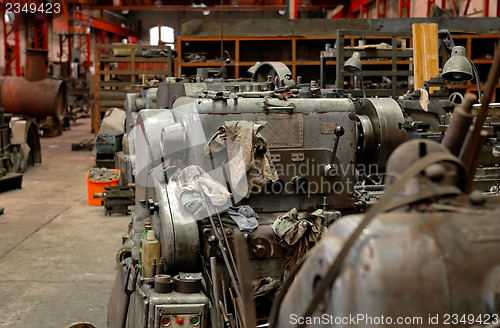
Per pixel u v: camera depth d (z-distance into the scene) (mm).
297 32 12156
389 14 21484
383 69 10914
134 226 4215
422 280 1202
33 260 6113
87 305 4887
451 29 11727
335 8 29172
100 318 4621
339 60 7609
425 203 1333
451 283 1206
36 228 7473
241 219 3586
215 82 6176
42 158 13859
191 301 3170
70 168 12492
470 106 1406
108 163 10984
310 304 1257
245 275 1635
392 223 1257
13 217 8078
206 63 12336
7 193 9820
